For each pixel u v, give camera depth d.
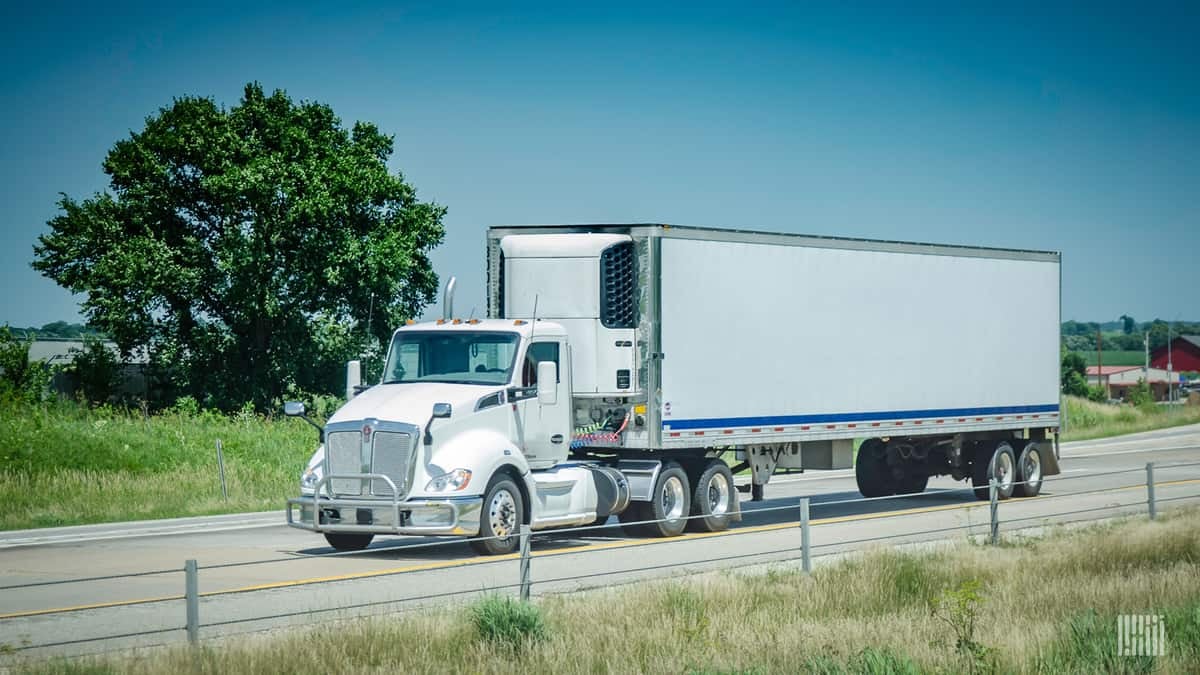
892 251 24.58
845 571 15.40
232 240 54.31
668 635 11.49
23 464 28.89
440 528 17.56
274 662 10.29
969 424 26.45
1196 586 14.19
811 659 10.41
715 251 21.25
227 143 55.28
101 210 56.97
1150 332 187.50
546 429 19.47
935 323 25.58
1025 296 27.89
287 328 56.28
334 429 18.05
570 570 16.94
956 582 14.93
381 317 57.47
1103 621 11.86
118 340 57.69
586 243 20.48
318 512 18.00
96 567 17.75
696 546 19.61
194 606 11.09
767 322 22.11
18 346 51.09
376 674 10.09
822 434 23.12
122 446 31.44
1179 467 38.72
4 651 10.79
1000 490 27.53
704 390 21.08
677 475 21.09
